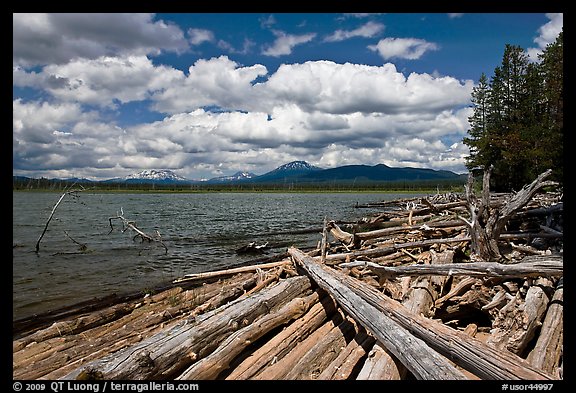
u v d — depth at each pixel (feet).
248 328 15.38
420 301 18.52
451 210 54.19
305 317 17.93
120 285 33.55
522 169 89.40
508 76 115.96
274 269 30.40
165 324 20.70
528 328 14.62
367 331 16.06
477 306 19.79
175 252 51.26
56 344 18.44
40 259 45.65
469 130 138.21
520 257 25.43
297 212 125.39
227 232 72.18
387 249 32.86
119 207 144.66
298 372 13.32
